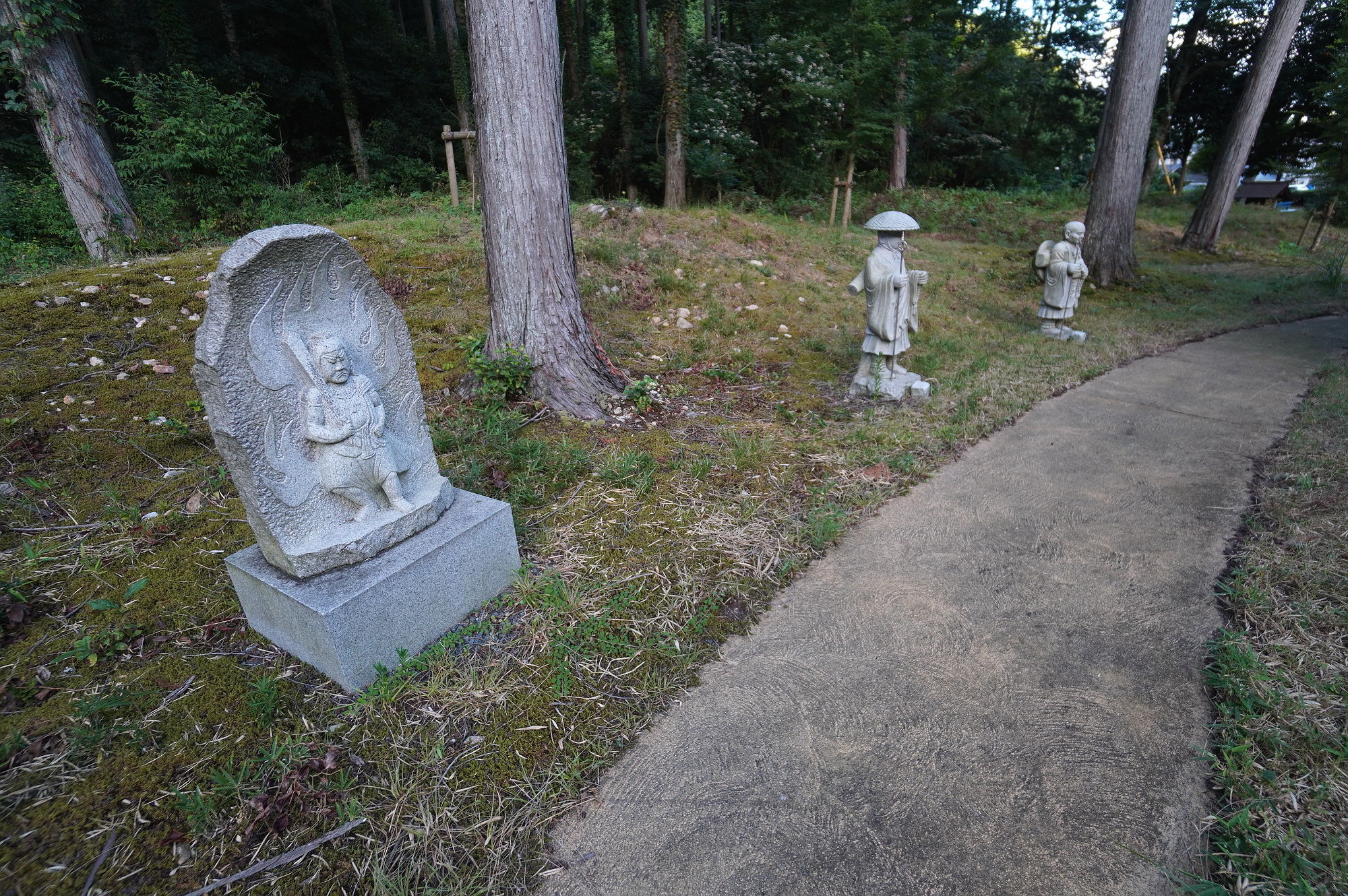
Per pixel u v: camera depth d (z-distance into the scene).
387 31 19.50
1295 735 2.34
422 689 2.58
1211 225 14.09
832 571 3.43
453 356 5.75
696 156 14.67
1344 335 8.11
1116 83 9.99
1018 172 23.39
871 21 12.48
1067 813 2.14
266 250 2.31
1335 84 13.58
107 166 9.01
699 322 7.28
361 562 2.70
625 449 4.57
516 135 4.71
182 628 2.85
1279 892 1.85
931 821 2.12
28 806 2.07
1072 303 7.69
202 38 16.34
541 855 2.02
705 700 2.61
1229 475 4.38
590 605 3.07
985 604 3.16
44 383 4.59
